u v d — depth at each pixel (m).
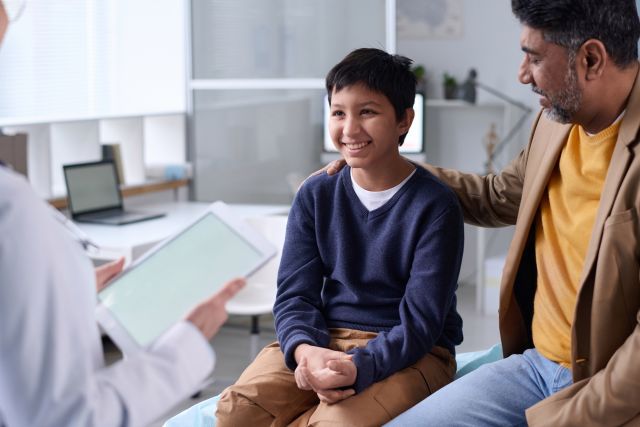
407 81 1.95
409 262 1.96
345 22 4.43
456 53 5.75
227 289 1.24
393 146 1.95
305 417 1.91
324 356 1.83
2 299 1.01
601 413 1.61
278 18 4.56
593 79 1.66
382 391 1.83
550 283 1.87
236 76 4.68
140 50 4.62
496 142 5.72
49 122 4.04
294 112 4.62
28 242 1.02
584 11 1.61
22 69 4.05
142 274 1.32
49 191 4.14
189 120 4.81
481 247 4.97
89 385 1.06
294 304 2.00
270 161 4.71
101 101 4.44
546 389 1.84
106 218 4.01
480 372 1.87
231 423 1.89
